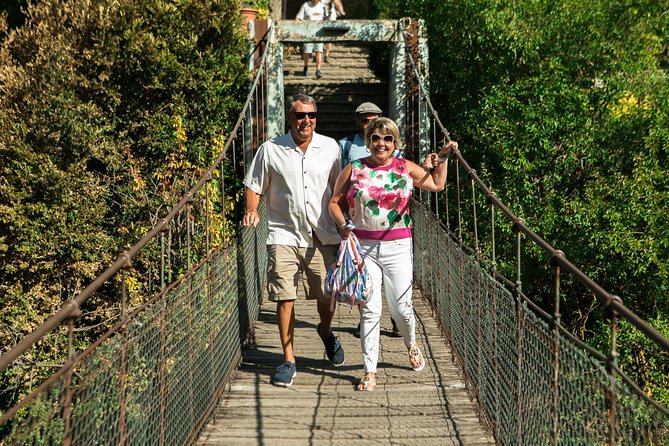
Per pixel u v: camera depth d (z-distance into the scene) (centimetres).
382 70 1867
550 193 1422
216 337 632
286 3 2486
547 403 401
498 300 542
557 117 1397
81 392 335
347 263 618
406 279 653
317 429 589
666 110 1384
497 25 1420
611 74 1449
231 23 1434
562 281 1445
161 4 1383
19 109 1325
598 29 1448
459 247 716
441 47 1541
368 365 664
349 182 629
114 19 1358
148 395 440
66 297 1293
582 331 1438
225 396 661
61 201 1262
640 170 1348
